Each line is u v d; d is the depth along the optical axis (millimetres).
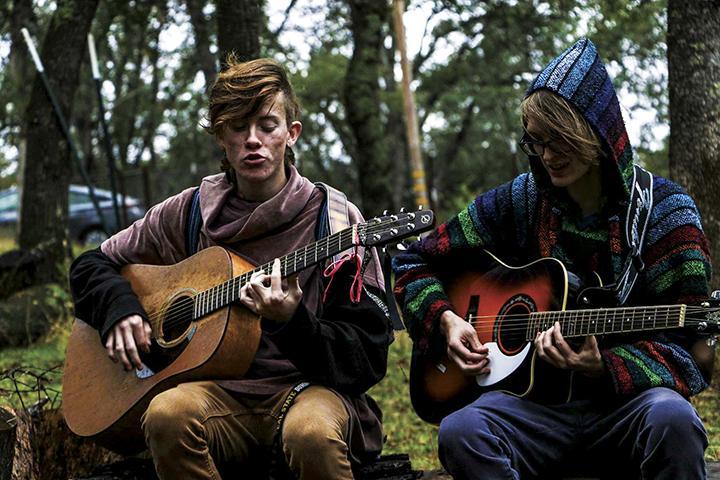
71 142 10109
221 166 3584
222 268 3404
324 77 21797
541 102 3072
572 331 3096
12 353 8039
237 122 3402
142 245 3723
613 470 3168
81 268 3734
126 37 19031
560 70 3088
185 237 3646
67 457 4047
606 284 3162
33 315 8531
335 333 3209
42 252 9656
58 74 10102
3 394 4434
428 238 3555
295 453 3098
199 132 27281
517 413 3137
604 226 3178
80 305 3664
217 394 3277
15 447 3645
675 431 2846
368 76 14984
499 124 23172
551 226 3281
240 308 3309
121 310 3512
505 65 19453
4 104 19516
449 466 3066
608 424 3094
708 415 5273
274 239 3463
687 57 5797
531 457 3139
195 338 3357
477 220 3453
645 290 3139
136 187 28328
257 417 3314
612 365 3006
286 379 3338
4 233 21766
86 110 27391
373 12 14898
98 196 20766
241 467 3375
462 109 26750
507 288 3322
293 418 3137
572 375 3125
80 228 20500
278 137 3432
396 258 3600
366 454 3381
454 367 3391
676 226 3113
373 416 3418
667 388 3010
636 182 3148
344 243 3141
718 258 5645
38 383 4234
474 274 3490
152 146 31062
